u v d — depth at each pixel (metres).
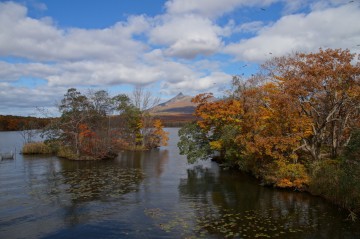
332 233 14.96
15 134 124.56
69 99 50.56
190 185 26.81
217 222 16.59
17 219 17.39
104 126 55.03
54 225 16.36
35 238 14.61
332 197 20.08
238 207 19.55
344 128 24.11
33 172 34.00
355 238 14.38
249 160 29.20
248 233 14.95
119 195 23.09
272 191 23.89
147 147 66.38
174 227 15.82
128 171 34.88
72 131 48.59
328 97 23.81
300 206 19.50
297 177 23.39
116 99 65.69
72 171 34.78
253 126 27.41
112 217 17.64
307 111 25.17
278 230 15.37
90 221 16.94
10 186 26.33
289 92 23.42
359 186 17.47
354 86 21.73
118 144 56.31
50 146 52.75
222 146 34.56
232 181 28.47
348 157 20.03
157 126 70.50
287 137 23.81
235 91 36.31
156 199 21.84
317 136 24.25
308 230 15.36
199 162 42.66
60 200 21.55
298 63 24.30
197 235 14.68
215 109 34.78
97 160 45.22
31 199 21.83
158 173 33.50
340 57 22.44
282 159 24.39
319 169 22.41
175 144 79.50
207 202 20.91
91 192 24.06
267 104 28.03
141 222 16.69
